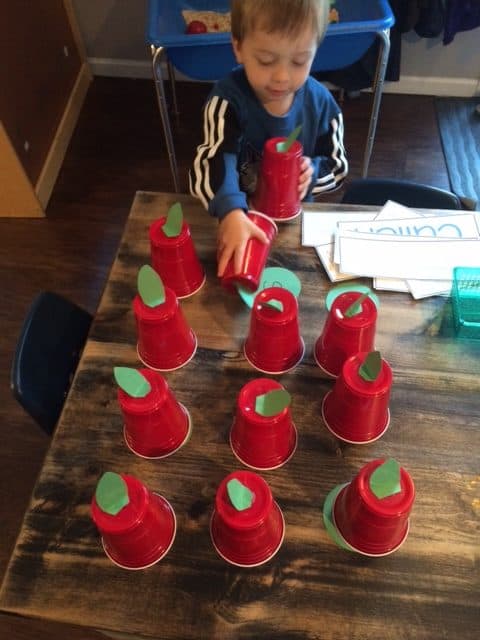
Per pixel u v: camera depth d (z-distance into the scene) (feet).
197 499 2.16
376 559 2.02
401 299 2.71
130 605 1.95
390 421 2.33
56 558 2.05
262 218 2.85
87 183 6.48
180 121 7.04
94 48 7.38
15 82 5.61
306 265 2.85
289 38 2.73
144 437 2.18
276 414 2.04
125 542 1.89
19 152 5.71
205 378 2.48
